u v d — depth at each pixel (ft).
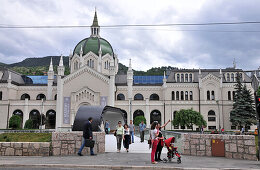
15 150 52.19
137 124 166.09
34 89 214.07
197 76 205.26
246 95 172.14
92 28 241.14
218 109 190.90
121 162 44.01
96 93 182.29
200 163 43.68
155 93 210.79
